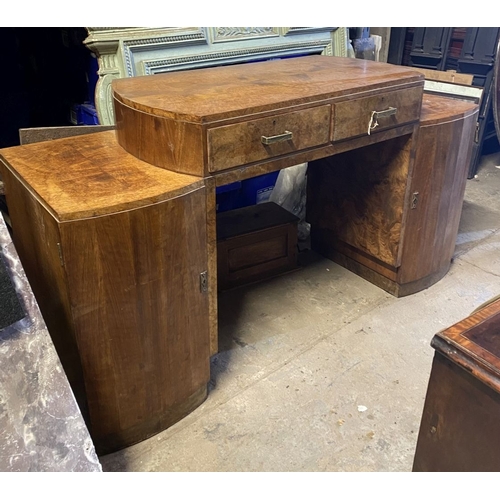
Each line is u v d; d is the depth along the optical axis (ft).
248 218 7.58
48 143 5.19
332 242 7.89
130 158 4.78
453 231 7.24
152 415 4.92
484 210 9.69
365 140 5.52
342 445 4.93
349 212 7.34
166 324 4.62
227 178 4.54
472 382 3.28
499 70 9.82
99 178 4.37
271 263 7.62
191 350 4.94
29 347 3.93
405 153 6.15
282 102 4.61
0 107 8.39
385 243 6.89
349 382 5.67
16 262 4.03
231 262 7.23
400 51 11.78
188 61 7.02
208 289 4.85
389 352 6.12
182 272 4.53
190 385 5.10
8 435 3.72
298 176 8.78
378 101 5.39
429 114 6.27
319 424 5.15
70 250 3.91
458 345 3.33
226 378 5.71
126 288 4.25
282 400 5.44
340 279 7.59
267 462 4.75
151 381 4.75
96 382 4.45
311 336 6.39
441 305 6.98
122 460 4.76
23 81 8.46
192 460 4.77
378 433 5.06
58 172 4.50
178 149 4.36
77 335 4.20
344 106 5.11
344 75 5.65
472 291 7.29
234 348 6.16
